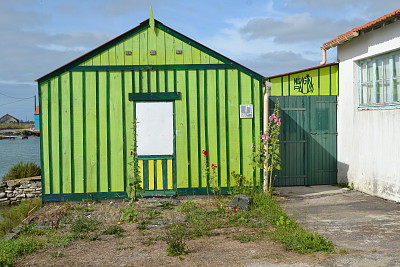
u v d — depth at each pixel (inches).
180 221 269.1
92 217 284.0
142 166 345.1
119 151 342.3
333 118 417.1
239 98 348.5
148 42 343.3
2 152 1349.7
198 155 346.9
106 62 340.8
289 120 409.7
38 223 275.3
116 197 341.1
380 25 335.6
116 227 253.6
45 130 337.1
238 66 347.6
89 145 340.2
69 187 339.0
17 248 211.0
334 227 247.8
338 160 415.8
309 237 215.9
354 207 306.5
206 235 236.5
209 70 346.3
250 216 276.4
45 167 337.1
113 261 196.2
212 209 299.3
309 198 347.3
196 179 347.3
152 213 288.4
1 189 505.7
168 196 346.0
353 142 386.0
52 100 337.1
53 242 227.6
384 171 335.0
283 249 207.0
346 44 396.8
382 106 342.0
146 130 344.2
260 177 349.1
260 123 350.3
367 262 184.5
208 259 195.3
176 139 346.3
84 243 227.3
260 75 347.6
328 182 417.4
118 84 342.0
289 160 410.0
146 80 343.3
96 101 340.5
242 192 334.3
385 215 277.3
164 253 206.4
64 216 290.5
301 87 413.1
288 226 244.7
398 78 321.4
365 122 364.2
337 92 416.8
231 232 241.8
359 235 229.1
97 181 340.8
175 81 345.1
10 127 3772.1
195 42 343.9
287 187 404.5
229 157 348.5
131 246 218.8
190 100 346.0
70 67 338.0
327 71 416.8
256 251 205.2
